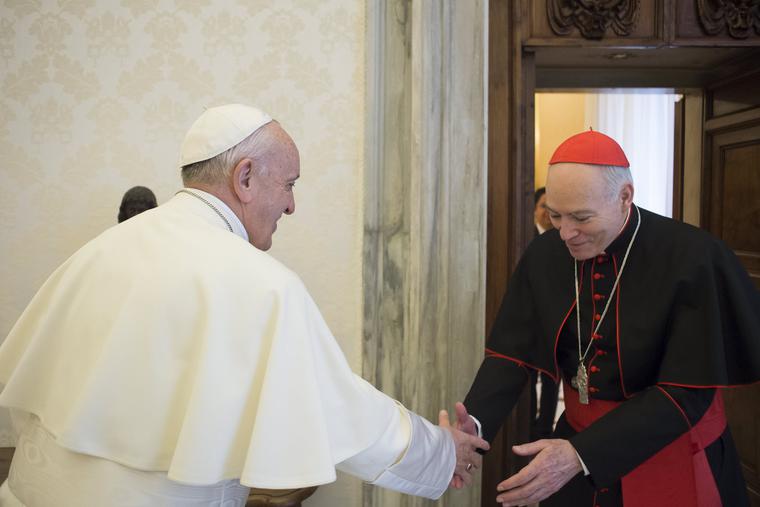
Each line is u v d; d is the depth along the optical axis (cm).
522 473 167
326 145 253
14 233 253
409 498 252
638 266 183
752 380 171
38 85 250
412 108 242
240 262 137
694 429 178
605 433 168
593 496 192
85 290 141
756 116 287
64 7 249
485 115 246
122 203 236
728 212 315
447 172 245
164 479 129
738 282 176
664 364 173
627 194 174
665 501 178
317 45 251
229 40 251
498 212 262
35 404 141
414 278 245
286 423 127
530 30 258
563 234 172
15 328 151
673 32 258
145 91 251
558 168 170
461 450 174
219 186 148
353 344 257
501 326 210
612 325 183
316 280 256
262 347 132
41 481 136
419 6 239
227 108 152
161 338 132
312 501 261
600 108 646
